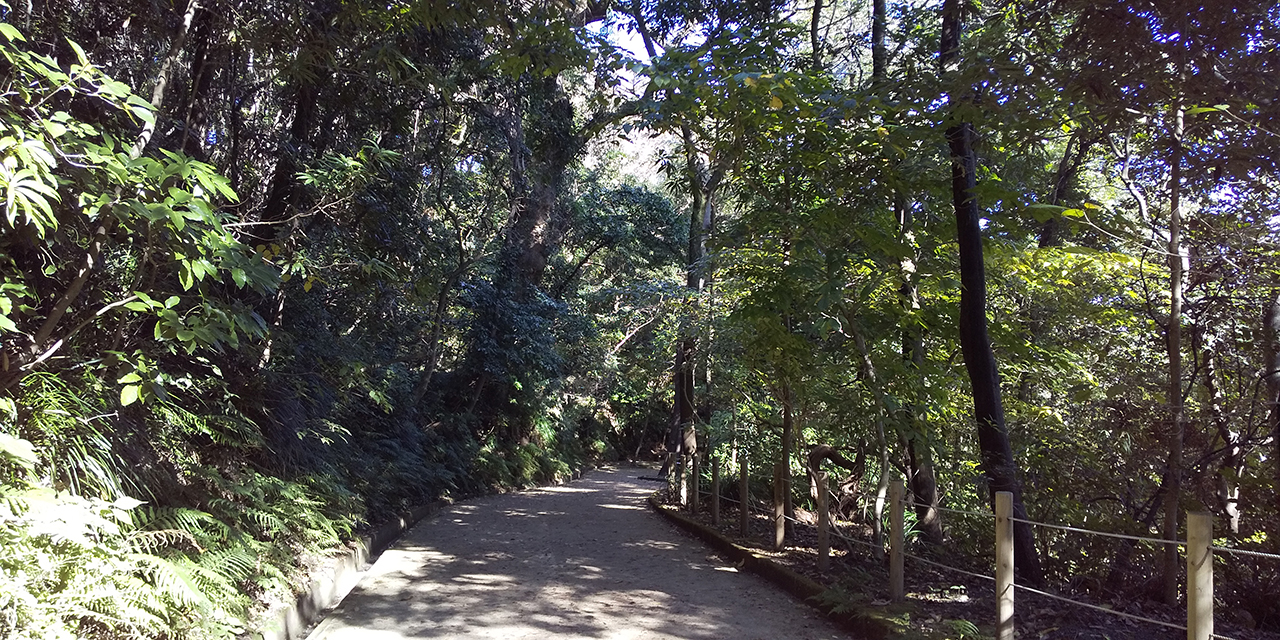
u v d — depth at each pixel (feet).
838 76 33.63
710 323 32.83
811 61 26.91
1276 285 18.13
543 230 57.41
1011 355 24.00
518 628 17.26
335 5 22.71
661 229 66.23
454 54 29.73
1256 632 16.01
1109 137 21.63
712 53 19.13
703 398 39.22
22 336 13.48
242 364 21.86
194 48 20.56
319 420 24.64
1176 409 18.10
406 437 39.55
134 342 16.17
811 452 28.04
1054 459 20.95
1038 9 18.42
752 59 19.83
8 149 9.14
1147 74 16.17
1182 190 19.06
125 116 17.51
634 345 64.28
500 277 53.47
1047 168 29.12
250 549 16.51
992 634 14.97
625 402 89.30
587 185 67.31
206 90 21.84
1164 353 22.31
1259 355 19.08
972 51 18.52
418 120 31.86
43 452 11.96
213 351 19.38
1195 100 16.20
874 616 16.28
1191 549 10.84
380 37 24.02
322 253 24.80
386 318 36.04
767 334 23.81
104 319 15.33
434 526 34.71
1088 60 17.02
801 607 19.49
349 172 22.95
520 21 21.54
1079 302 24.00
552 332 60.64
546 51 20.68
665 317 38.99
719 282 33.06
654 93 19.83
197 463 17.99
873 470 28.89
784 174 22.56
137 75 19.40
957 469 25.62
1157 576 18.15
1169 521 17.70
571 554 27.27
